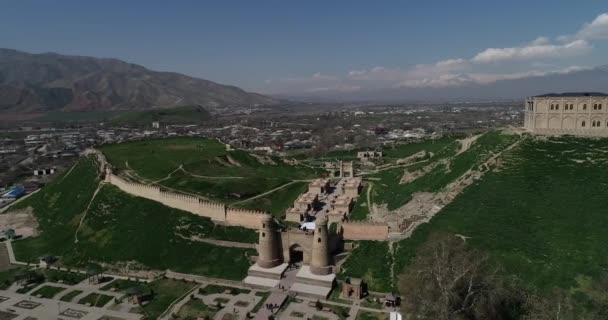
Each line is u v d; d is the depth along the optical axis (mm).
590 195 88000
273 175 173125
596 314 62719
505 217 87938
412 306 65125
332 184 160000
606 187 89312
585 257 73250
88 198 143250
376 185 148500
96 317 81125
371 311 77000
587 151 105438
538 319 60969
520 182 98375
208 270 98188
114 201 133125
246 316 77688
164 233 111438
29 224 146625
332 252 94812
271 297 83625
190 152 198500
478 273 66938
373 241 96188
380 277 85688
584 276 70125
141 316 81000
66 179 177125
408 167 161125
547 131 119375
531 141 115812
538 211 87375
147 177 157375
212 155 191750
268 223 95438
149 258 104250
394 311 76188
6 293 92750
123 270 102375
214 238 108125
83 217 129750
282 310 79062
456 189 105000
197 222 114688
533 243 79438
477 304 64125
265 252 95562
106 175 153625
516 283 70000
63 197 158625
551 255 75875
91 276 100062
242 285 91062
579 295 67125
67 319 80750
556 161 103500
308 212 123000
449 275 65438
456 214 94000
